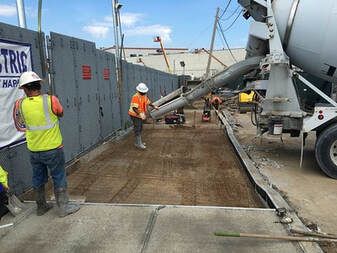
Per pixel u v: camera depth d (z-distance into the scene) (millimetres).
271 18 7344
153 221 4316
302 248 3674
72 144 7852
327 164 6801
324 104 7219
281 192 5973
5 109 5059
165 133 12234
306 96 7742
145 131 12758
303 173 7230
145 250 3658
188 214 4512
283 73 7332
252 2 7867
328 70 7227
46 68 6520
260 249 3666
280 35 7445
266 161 8148
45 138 4297
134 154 8789
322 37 6898
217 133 12195
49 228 4172
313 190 6133
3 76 5004
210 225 4203
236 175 6926
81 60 8461
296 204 5441
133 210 4645
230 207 4766
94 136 9461
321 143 6809
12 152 5293
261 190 5609
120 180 6555
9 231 4105
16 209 4539
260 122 7953
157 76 21953
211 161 8070
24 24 6637
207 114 15594
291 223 4242
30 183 5832
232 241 3826
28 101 4254
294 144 10086
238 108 19781
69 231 4090
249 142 10430
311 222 4695
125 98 13172
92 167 7488
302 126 7277
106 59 10680
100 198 5559
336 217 4926
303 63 7605
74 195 5668
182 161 8062
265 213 4547
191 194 5789
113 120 11469
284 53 7316
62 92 7305
